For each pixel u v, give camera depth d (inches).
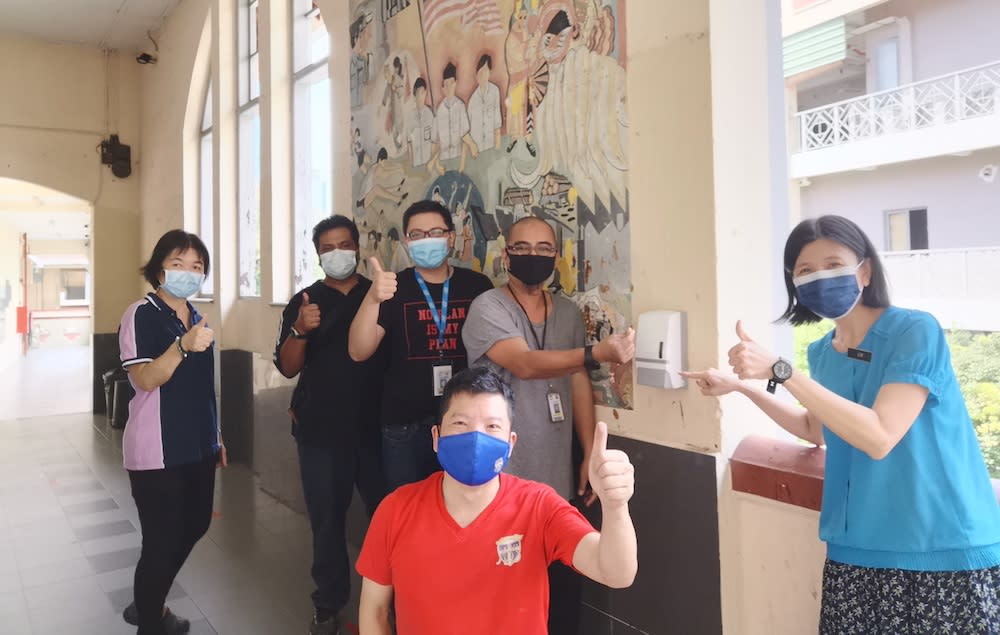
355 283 125.6
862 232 57.6
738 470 75.5
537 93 102.3
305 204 201.9
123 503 195.0
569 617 88.5
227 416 240.7
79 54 339.6
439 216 101.4
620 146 88.7
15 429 307.0
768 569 73.9
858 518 55.2
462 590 51.6
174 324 109.1
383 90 144.3
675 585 82.2
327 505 116.9
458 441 51.3
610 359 77.9
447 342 102.5
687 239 79.6
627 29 86.7
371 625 55.3
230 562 147.9
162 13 300.5
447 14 123.0
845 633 56.1
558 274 100.2
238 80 239.1
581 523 52.5
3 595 133.1
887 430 50.6
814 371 63.7
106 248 346.6
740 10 79.3
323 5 169.2
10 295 668.7
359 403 119.0
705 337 77.9
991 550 51.8
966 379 68.2
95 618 123.5
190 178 281.9
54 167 334.3
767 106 81.7
